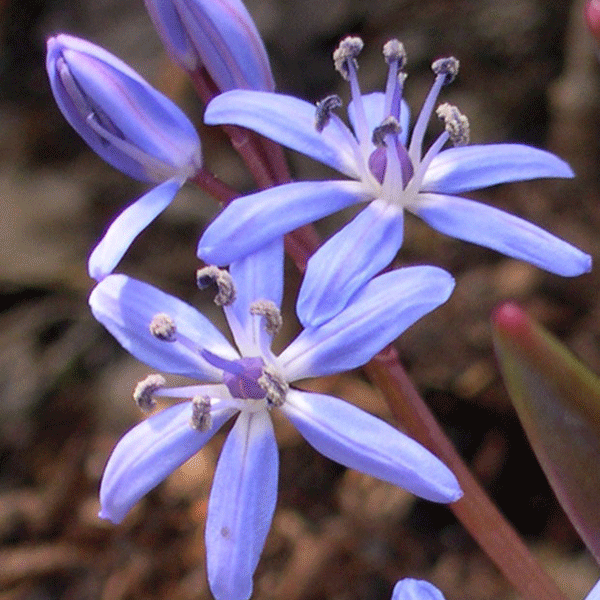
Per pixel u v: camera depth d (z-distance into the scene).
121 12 0.19
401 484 0.10
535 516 0.15
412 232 0.16
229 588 0.10
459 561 0.15
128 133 0.11
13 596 0.16
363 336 0.11
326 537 0.15
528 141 0.17
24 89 0.20
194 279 0.17
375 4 0.18
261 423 0.11
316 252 0.11
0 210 0.19
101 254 0.11
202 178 0.11
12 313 0.18
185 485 0.16
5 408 0.17
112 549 0.16
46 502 0.16
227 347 0.11
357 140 0.11
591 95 0.16
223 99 0.11
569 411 0.11
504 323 0.11
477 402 0.15
